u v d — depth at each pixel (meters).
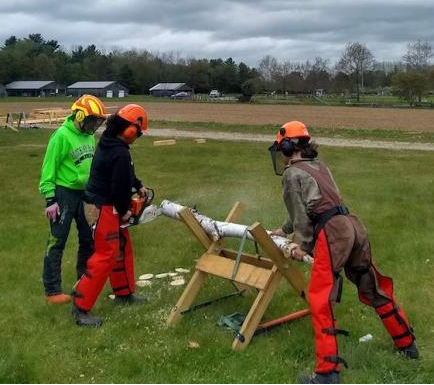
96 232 5.15
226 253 5.43
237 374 4.27
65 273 6.82
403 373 4.28
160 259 7.41
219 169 16.39
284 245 4.70
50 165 5.71
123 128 5.04
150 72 121.94
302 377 4.17
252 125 39.62
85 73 126.56
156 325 5.22
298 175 4.30
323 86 102.75
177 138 29.09
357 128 37.06
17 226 9.43
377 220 9.54
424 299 5.86
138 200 5.30
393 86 78.94
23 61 123.06
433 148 24.16
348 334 4.47
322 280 4.14
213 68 123.12
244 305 5.69
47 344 4.84
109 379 4.24
